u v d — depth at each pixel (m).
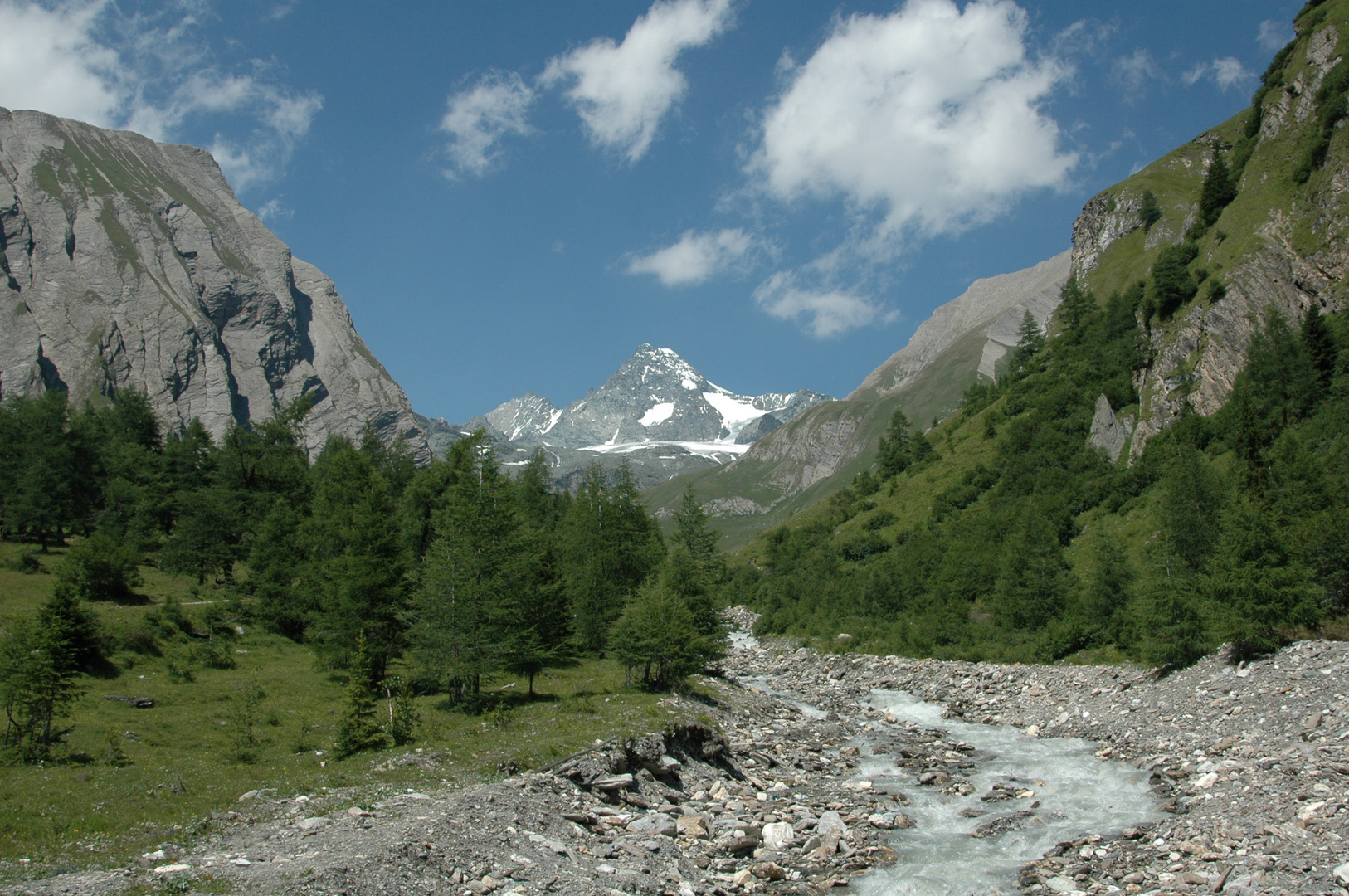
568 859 22.19
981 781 35.47
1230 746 34.47
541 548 66.75
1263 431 80.56
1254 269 103.50
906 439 182.00
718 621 68.19
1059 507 101.00
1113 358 127.56
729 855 25.17
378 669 54.06
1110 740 42.03
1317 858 21.00
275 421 113.69
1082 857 24.84
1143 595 58.75
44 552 85.44
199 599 74.75
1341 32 115.50
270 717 43.59
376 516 57.69
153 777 29.89
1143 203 170.75
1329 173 102.25
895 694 65.25
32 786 27.69
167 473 104.69
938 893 22.59
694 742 37.34
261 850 20.33
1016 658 71.38
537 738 34.06
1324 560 50.66
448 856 20.75
